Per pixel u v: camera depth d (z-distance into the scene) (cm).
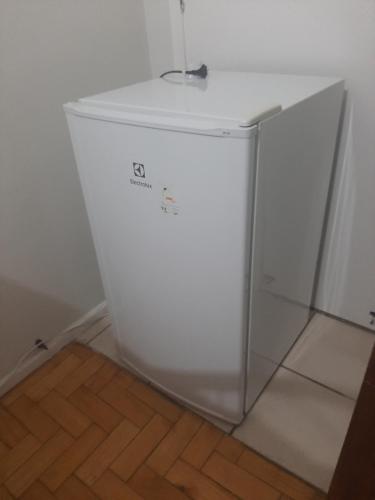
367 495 84
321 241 154
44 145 130
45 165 133
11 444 127
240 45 135
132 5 143
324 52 121
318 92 100
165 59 156
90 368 152
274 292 117
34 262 141
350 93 123
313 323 166
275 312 124
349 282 156
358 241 146
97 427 130
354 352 151
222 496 110
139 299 121
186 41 146
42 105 125
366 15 110
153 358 133
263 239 96
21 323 144
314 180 119
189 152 83
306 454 118
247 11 128
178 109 86
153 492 112
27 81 119
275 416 129
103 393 141
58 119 131
